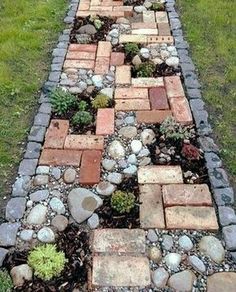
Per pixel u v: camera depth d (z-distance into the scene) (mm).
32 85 1721
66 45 1963
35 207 1250
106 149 1455
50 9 2254
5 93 1682
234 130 1524
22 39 1999
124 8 2279
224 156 1420
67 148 1445
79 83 1748
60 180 1341
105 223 1217
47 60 1887
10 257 1126
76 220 1223
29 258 1108
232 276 1087
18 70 1812
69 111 1605
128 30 2105
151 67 1812
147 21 2178
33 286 1065
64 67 1832
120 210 1235
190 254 1140
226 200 1265
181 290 1062
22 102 1647
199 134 1485
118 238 1172
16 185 1308
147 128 1529
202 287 1072
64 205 1266
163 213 1236
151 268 1107
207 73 1804
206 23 2141
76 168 1377
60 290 1061
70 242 1166
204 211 1238
